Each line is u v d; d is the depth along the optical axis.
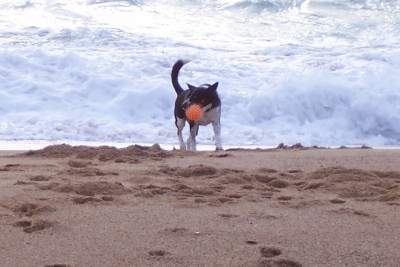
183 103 10.38
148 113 13.09
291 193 6.56
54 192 6.35
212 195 6.38
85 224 5.27
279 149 10.27
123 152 9.02
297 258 4.47
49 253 4.57
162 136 12.28
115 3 18.91
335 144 12.58
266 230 5.12
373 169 7.96
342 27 17.75
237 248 4.66
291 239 4.89
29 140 11.67
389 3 19.14
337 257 4.50
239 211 5.74
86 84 13.68
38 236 4.95
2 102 13.01
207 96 10.27
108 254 4.55
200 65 14.58
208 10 18.73
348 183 6.87
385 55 15.13
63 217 5.46
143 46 15.59
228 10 18.75
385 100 13.42
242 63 14.80
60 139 11.88
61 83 13.74
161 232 5.04
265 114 13.19
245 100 13.32
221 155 9.18
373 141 12.78
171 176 7.41
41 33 16.19
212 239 4.87
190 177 7.38
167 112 13.12
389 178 7.32
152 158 8.83
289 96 13.41
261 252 4.57
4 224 5.22
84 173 7.41
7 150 10.18
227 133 12.52
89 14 18.03
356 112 13.30
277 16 18.48
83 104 13.20
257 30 17.53
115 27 16.92
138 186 6.71
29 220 5.27
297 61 15.00
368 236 4.98
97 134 12.25
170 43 15.93
